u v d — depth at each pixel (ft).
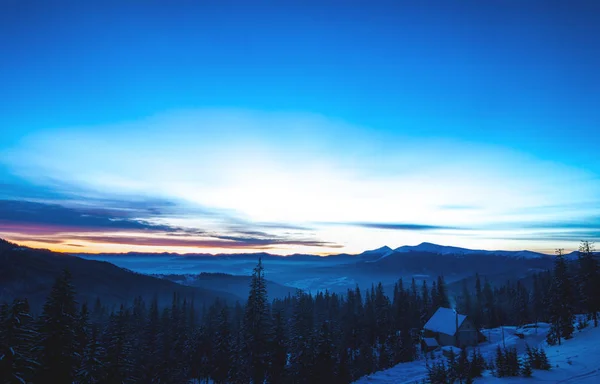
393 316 338.54
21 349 89.61
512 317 393.29
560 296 211.20
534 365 138.92
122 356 123.54
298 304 175.22
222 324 190.80
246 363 153.69
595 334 184.85
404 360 248.11
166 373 191.93
